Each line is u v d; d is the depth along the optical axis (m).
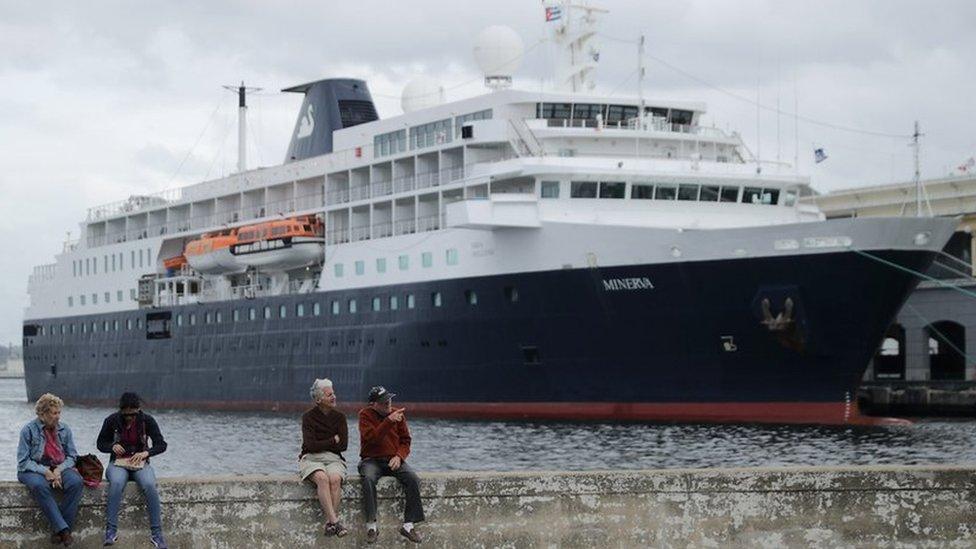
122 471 17.14
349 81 78.56
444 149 62.72
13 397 134.88
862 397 65.44
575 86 65.00
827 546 17.86
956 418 60.75
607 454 42.72
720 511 17.83
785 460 40.81
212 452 46.78
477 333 59.62
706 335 52.41
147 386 84.69
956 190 74.31
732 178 57.06
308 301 70.50
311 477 17.41
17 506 16.92
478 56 67.88
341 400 67.81
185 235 82.94
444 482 17.67
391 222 67.00
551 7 65.12
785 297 50.25
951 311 69.12
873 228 48.59
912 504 17.94
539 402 57.88
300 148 80.44
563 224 55.12
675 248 52.00
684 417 54.03
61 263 96.50
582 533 17.72
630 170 56.16
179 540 17.30
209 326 78.69
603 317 54.78
